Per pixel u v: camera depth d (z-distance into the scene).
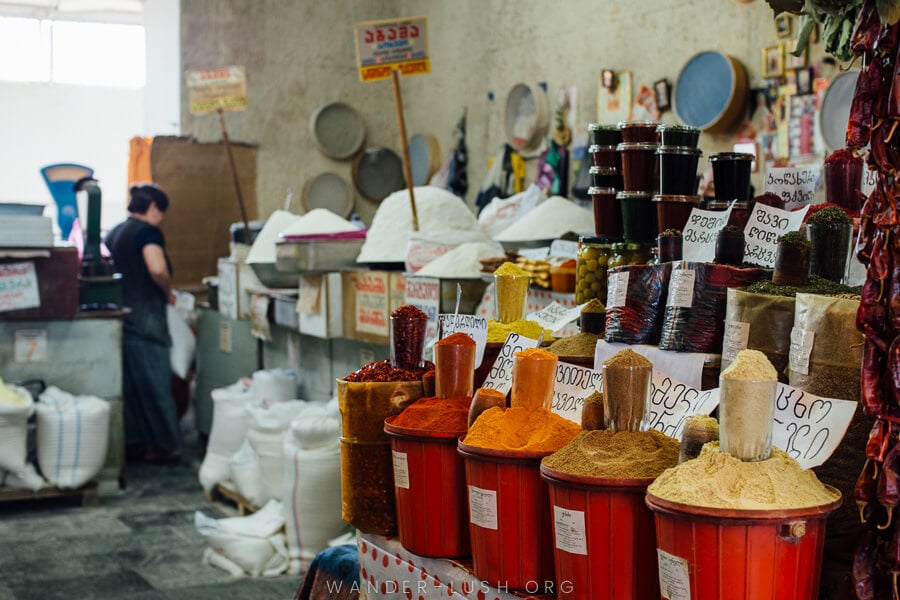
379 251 4.57
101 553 4.37
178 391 7.10
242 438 5.12
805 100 4.80
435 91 8.38
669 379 1.65
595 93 6.39
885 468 1.24
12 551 4.42
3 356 5.33
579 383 1.78
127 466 6.23
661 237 1.78
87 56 12.38
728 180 1.90
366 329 4.45
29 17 12.09
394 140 9.06
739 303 1.55
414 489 1.76
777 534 1.20
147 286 6.29
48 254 5.29
